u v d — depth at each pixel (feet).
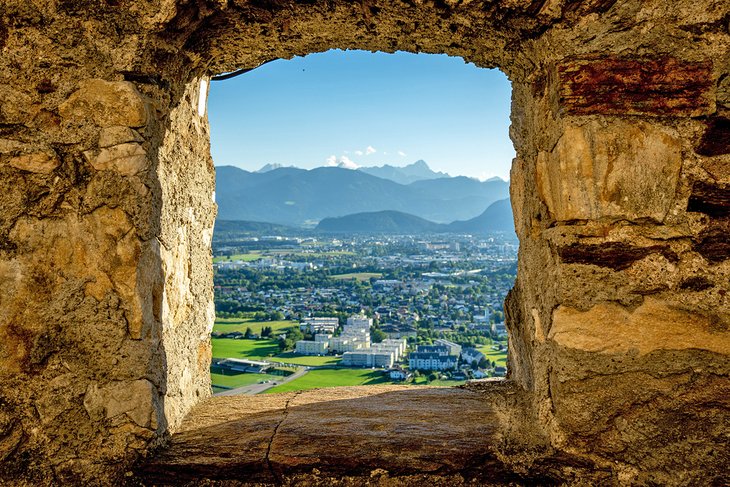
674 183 5.05
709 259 5.03
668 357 5.02
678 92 5.07
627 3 5.05
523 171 6.33
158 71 5.44
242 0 5.38
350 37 6.25
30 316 5.09
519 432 5.55
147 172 5.24
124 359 5.15
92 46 5.16
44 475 5.11
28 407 5.11
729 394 4.97
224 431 5.80
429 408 6.32
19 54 5.12
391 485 5.12
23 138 5.11
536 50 5.58
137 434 5.16
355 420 6.00
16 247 5.08
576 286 5.09
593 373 5.08
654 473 5.00
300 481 5.16
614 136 5.03
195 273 6.78
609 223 5.07
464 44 6.16
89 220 5.13
